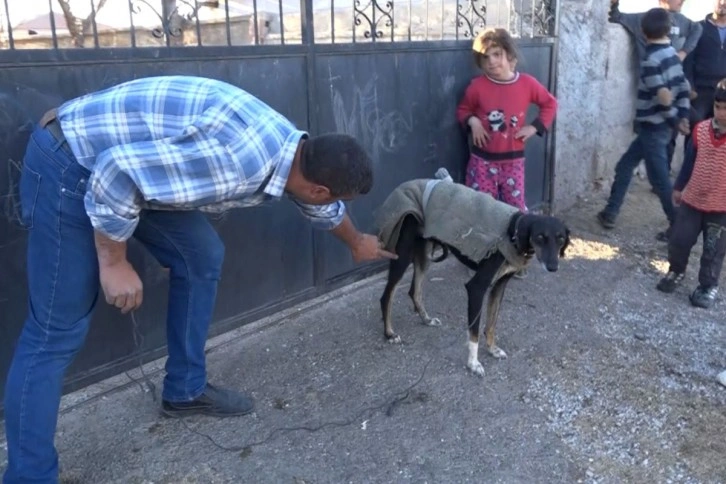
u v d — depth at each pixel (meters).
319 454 2.84
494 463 2.82
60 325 2.40
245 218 3.68
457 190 3.44
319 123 3.89
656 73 5.17
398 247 3.57
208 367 3.45
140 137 2.23
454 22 5.11
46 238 2.33
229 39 3.43
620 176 5.59
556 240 3.12
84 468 2.71
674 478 2.77
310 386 3.33
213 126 2.17
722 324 4.20
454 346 3.71
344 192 2.40
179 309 2.84
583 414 3.17
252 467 2.75
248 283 3.79
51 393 2.40
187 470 2.72
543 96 4.57
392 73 4.28
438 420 3.08
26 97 2.76
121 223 2.17
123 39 3.88
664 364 3.65
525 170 5.48
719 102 4.00
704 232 4.35
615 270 4.91
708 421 3.14
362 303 4.20
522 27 5.35
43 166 2.28
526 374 3.47
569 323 4.05
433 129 4.68
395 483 2.69
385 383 3.36
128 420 3.02
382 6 4.62
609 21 6.13
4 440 2.88
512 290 4.45
